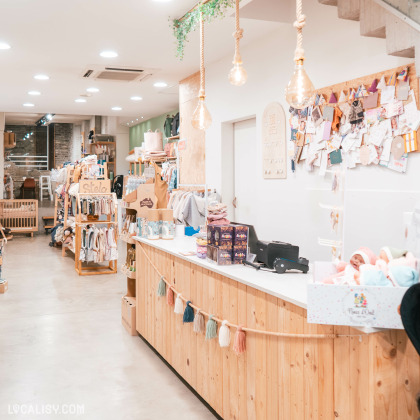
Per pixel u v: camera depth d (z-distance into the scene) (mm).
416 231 2311
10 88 8664
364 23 3625
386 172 3984
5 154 21500
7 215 13383
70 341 4621
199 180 7641
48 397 3412
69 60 6711
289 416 2398
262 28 5414
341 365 2084
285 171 5391
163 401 3373
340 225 2695
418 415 2039
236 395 2875
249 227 3232
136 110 11484
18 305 5918
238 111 6367
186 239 4645
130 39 5758
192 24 4922
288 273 2902
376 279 1966
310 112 4863
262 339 2607
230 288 2922
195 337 3416
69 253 10258
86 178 8609
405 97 3754
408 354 2014
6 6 4645
